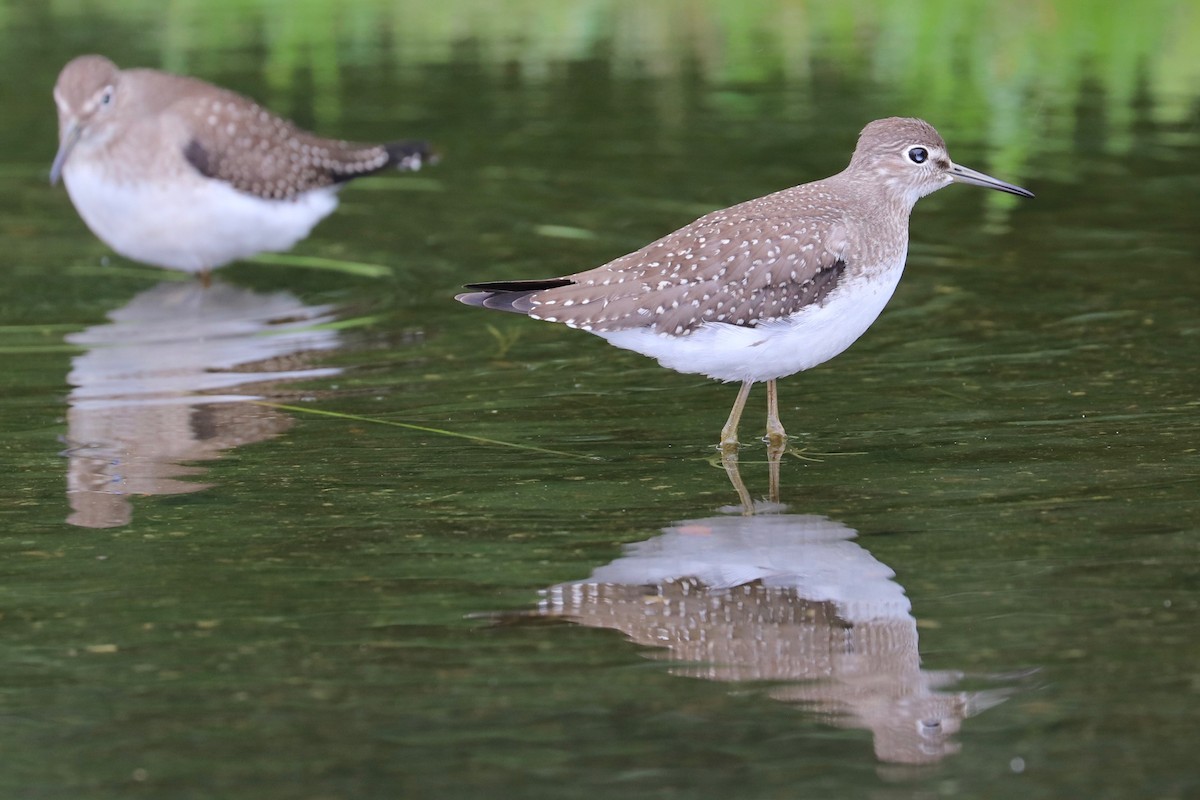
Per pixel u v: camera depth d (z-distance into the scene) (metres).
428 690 8.44
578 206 19.31
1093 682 8.39
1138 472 11.26
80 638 9.05
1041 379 13.45
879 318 15.41
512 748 7.88
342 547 10.26
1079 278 16.39
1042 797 7.41
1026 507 10.70
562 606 9.38
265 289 17.11
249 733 8.04
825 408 12.98
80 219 20.08
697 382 13.84
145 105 17.25
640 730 8.03
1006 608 9.22
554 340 15.18
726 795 7.45
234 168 17.25
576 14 29.89
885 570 9.77
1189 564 9.72
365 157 18.45
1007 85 24.44
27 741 7.97
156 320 15.88
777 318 11.96
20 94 24.36
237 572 9.90
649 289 12.09
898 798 7.40
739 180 19.83
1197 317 15.01
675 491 11.19
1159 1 28.02
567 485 11.34
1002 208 19.05
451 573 9.84
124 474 11.59
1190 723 7.98
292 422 12.74
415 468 11.70
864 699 8.31
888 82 24.78
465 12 30.23
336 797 7.45
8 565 10.01
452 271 17.33
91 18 29.25
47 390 13.55
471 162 21.28
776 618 9.16
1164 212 18.58
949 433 12.24
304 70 25.59
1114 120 22.58
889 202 12.94
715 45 27.47
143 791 7.54
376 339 15.17
